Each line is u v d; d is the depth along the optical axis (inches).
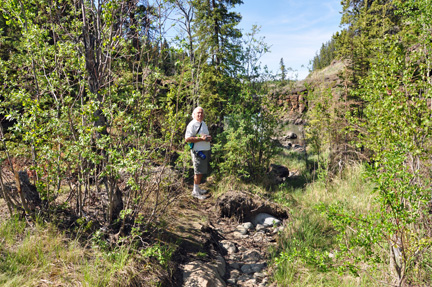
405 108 140.7
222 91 394.9
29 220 149.5
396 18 501.4
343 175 312.5
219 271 168.2
